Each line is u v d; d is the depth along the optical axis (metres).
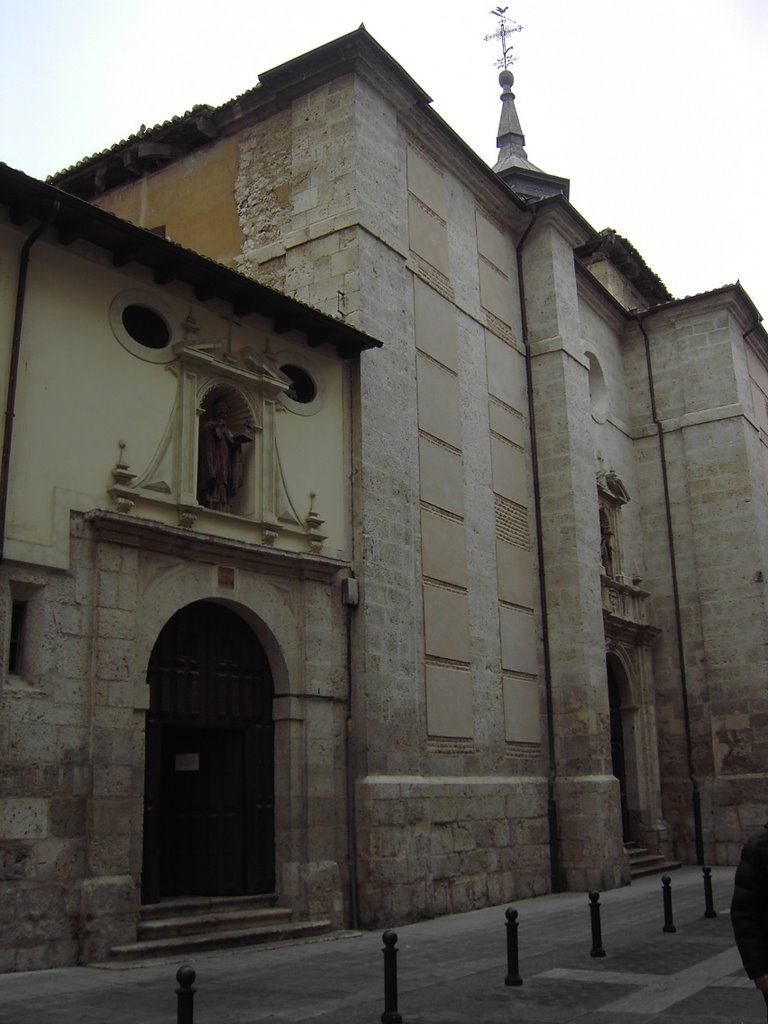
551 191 35.16
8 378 11.66
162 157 20.17
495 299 21.69
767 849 5.51
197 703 13.43
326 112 18.14
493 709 18.59
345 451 16.20
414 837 15.38
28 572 11.46
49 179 21.58
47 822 11.05
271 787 14.17
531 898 18.28
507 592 19.84
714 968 10.41
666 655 26.22
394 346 17.53
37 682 11.29
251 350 14.78
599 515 24.59
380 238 17.72
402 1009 8.63
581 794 19.64
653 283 31.62
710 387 27.34
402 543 16.67
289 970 10.66
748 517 26.02
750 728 24.78
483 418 20.22
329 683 14.87
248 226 18.72
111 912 11.29
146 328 13.81
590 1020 8.16
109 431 12.76
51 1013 8.35
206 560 13.51
